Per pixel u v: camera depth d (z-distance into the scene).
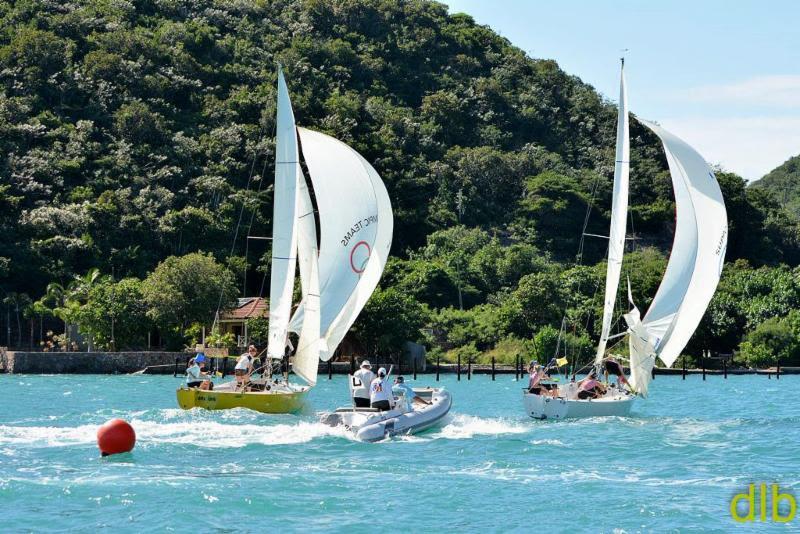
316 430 54.09
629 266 171.38
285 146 65.56
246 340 138.75
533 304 157.25
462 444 51.88
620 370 67.00
